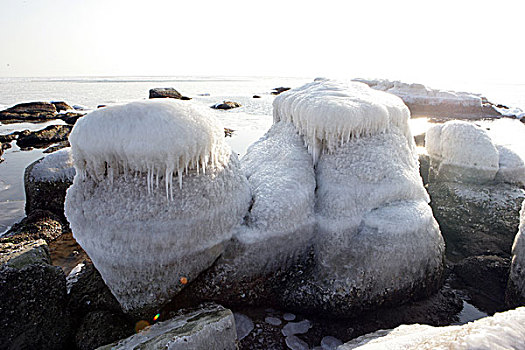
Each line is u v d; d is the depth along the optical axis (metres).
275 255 2.92
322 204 3.05
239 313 2.92
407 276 2.91
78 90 34.47
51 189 4.99
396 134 3.41
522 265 2.97
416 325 2.46
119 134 2.26
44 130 11.50
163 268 2.54
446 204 4.54
